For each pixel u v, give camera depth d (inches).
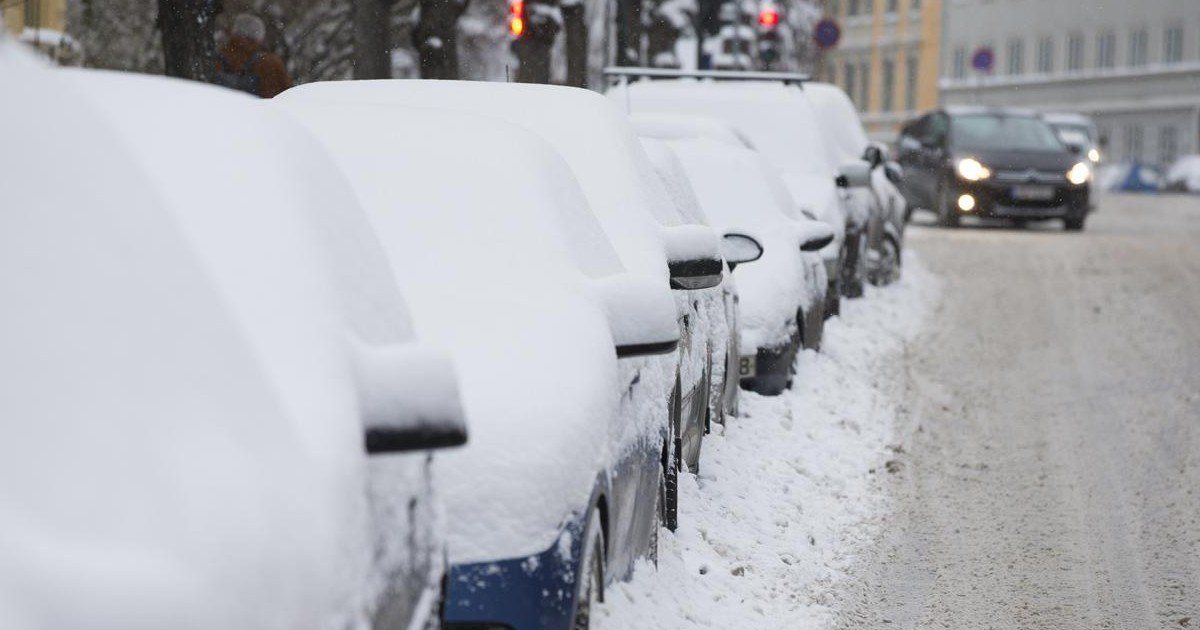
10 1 951.6
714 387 714.2
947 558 631.2
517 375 388.5
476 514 354.3
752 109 1315.2
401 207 459.5
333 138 483.8
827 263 1184.2
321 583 203.9
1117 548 654.5
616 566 440.1
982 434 881.5
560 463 366.9
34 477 178.1
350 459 224.7
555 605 354.9
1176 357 1166.3
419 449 250.1
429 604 282.4
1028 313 1411.2
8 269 189.5
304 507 205.8
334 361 237.8
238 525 191.3
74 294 192.5
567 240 459.5
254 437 203.2
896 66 7037.4
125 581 175.0
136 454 186.9
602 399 400.5
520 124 545.0
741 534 616.4
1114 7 6063.0
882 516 691.4
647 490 478.3
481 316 417.1
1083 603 577.6
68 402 185.0
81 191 201.6
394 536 256.5
